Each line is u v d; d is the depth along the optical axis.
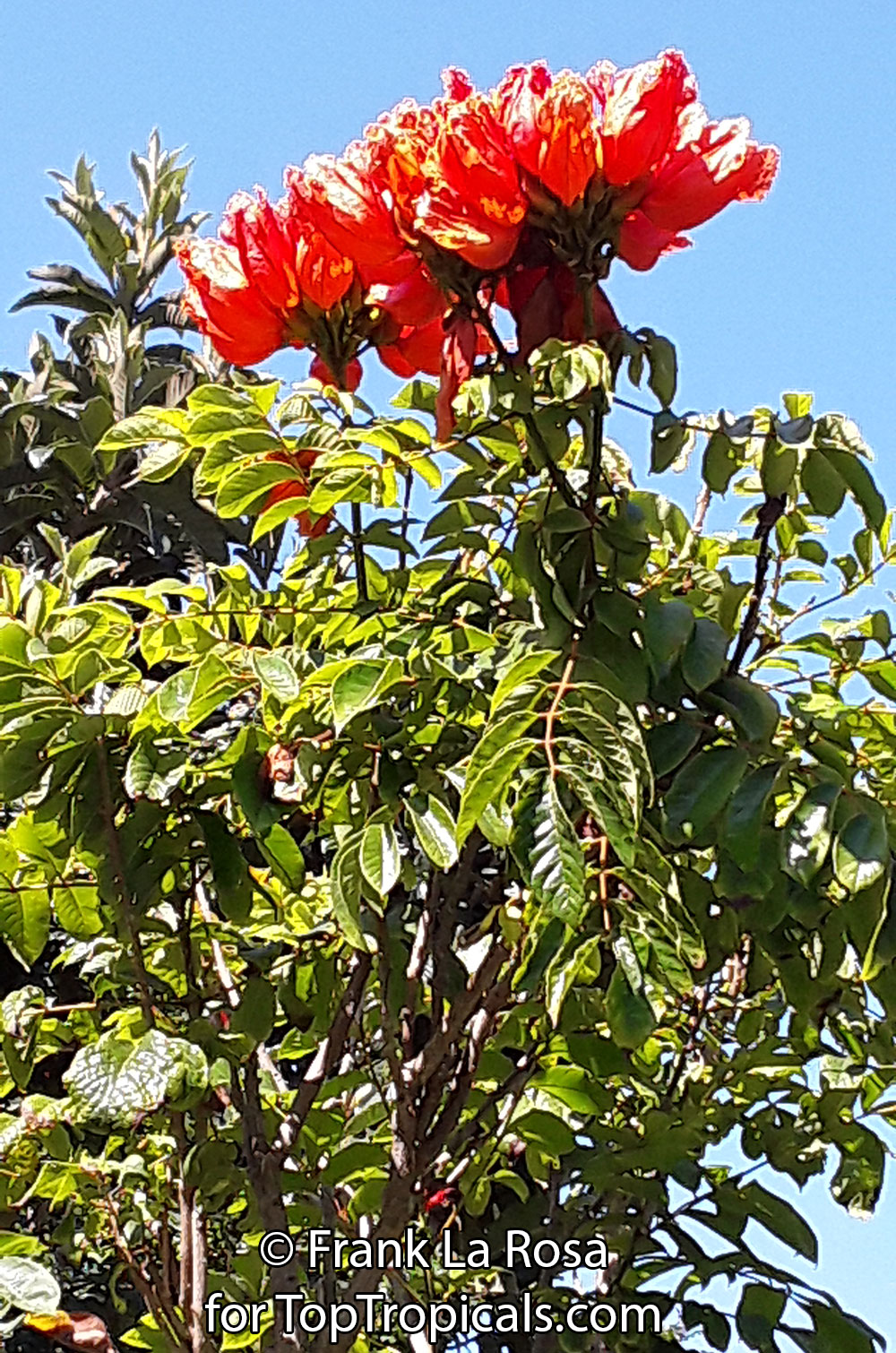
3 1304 1.42
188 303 2.04
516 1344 2.58
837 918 1.86
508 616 2.02
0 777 1.81
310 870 2.68
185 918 2.04
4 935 1.95
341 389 1.99
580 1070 2.20
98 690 2.21
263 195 1.95
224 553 4.11
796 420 1.82
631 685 1.70
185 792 1.90
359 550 2.01
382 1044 2.52
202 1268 2.04
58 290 5.26
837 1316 2.06
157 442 1.86
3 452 4.35
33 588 2.09
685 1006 2.50
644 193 1.73
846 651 2.14
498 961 1.92
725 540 2.51
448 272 1.79
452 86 1.83
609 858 1.69
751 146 1.74
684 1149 2.11
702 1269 2.13
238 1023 1.90
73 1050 2.26
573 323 1.79
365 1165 2.30
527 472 1.91
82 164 5.59
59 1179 2.14
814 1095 2.37
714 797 1.66
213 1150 2.02
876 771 2.11
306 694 1.79
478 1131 2.29
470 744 1.81
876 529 1.82
